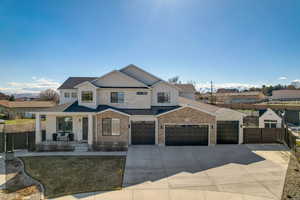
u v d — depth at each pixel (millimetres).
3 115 44406
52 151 16875
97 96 20125
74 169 12766
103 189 10062
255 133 19516
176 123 18672
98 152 16594
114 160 14539
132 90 20766
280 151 16766
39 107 50938
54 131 19297
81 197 9305
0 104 48250
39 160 14547
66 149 17016
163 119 18688
